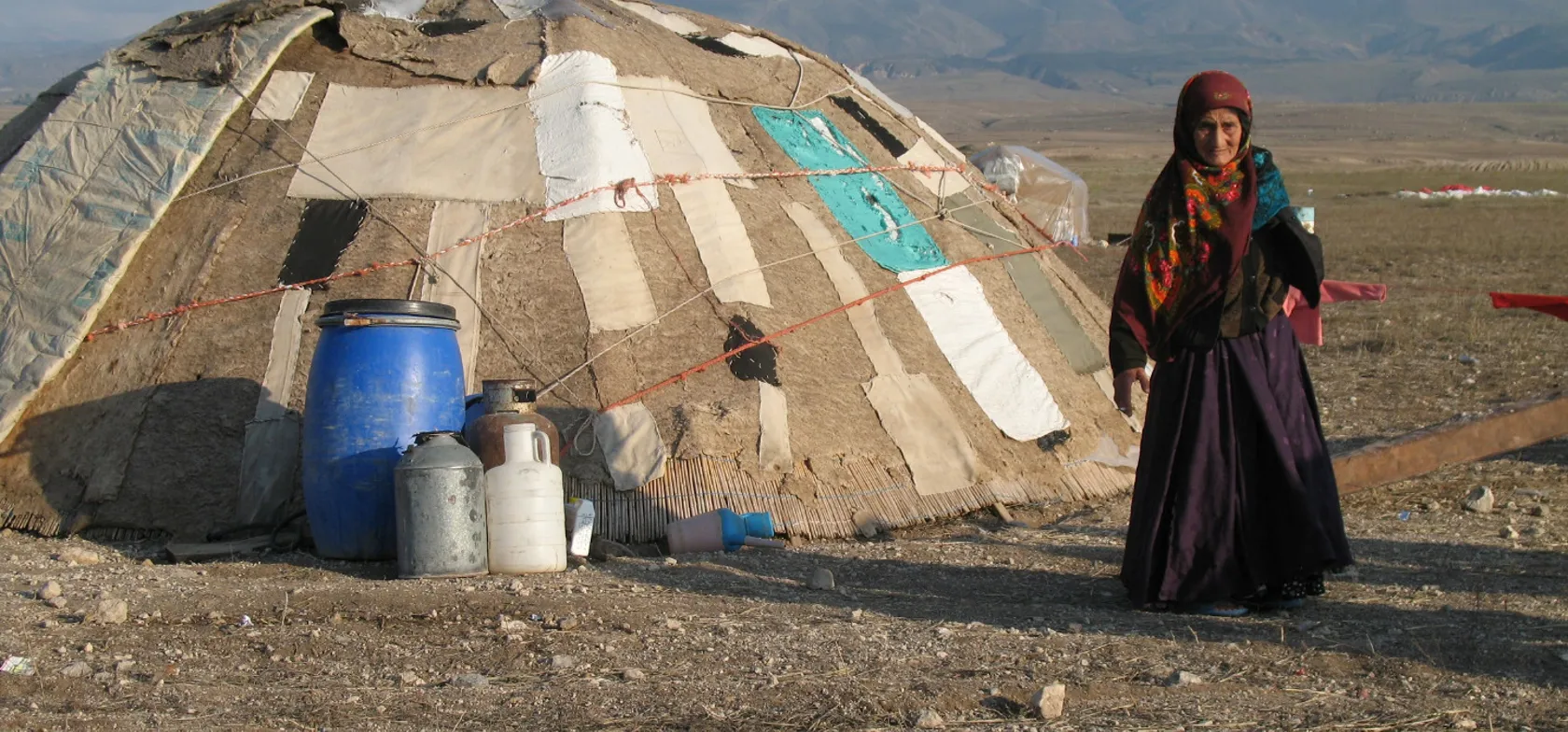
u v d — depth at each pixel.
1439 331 16.23
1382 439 10.32
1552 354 14.46
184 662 5.23
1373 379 13.28
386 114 9.06
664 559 7.14
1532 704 4.57
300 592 6.07
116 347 8.15
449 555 6.57
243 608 5.91
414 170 8.77
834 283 9.11
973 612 5.94
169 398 7.93
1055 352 9.76
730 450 7.89
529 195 8.73
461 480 6.59
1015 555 7.21
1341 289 9.77
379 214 8.56
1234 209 5.52
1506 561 6.71
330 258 8.39
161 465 7.76
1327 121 190.12
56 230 8.55
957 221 10.27
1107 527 8.05
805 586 6.50
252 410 7.88
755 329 8.52
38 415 7.93
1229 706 4.57
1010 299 9.89
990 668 4.99
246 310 8.23
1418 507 8.19
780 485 7.88
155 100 9.03
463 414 7.34
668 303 8.52
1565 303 8.75
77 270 8.32
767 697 4.68
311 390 7.13
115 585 6.38
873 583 6.61
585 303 8.36
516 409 7.11
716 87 10.02
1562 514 7.88
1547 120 194.00
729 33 11.30
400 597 6.02
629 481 7.66
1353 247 27.89
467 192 8.70
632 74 9.52
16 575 6.63
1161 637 5.43
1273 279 5.71
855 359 8.73
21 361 8.02
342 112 9.07
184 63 9.16
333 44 9.45
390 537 7.04
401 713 4.60
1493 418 7.66
